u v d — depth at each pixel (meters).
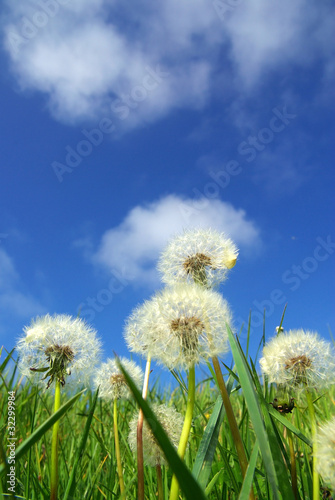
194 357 0.14
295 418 0.21
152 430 0.07
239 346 0.13
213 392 0.33
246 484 0.10
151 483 0.19
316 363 0.16
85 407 0.31
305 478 0.16
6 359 0.17
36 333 0.17
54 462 0.15
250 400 0.12
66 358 0.17
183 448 0.13
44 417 0.27
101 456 0.24
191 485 0.07
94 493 0.19
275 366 0.16
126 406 0.28
